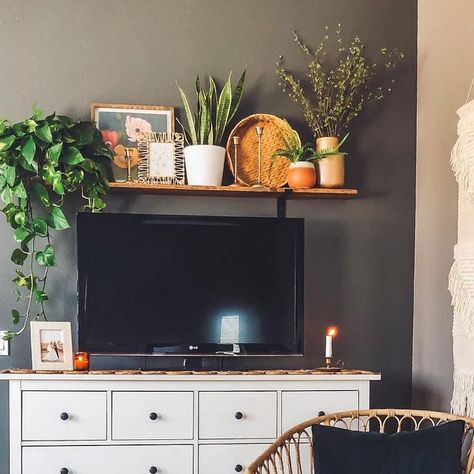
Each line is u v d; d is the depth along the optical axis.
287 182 2.70
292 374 2.33
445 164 2.55
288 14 2.84
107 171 2.65
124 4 2.75
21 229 2.48
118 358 2.68
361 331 2.82
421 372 2.75
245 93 2.80
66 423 2.26
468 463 1.79
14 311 2.51
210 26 2.80
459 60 2.44
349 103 2.76
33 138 2.40
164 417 2.29
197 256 2.56
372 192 2.85
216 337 2.54
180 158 2.70
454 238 2.46
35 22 2.70
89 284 2.50
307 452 2.33
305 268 2.81
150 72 2.76
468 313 2.09
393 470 1.70
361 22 2.88
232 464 2.32
